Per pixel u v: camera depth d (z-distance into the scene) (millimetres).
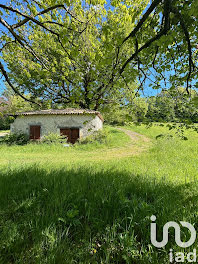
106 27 2207
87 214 1791
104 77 2818
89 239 1490
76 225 1688
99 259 1321
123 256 1249
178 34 2582
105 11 2926
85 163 6098
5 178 3129
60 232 1483
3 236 1422
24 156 8703
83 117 15703
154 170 4348
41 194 2389
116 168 4586
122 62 2689
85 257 1282
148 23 2738
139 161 6098
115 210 1833
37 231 1439
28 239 1430
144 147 11688
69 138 15531
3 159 7754
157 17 2799
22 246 1364
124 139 15836
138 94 3000
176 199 2195
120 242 1396
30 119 16094
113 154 9289
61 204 1914
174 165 5062
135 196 2275
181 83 3066
